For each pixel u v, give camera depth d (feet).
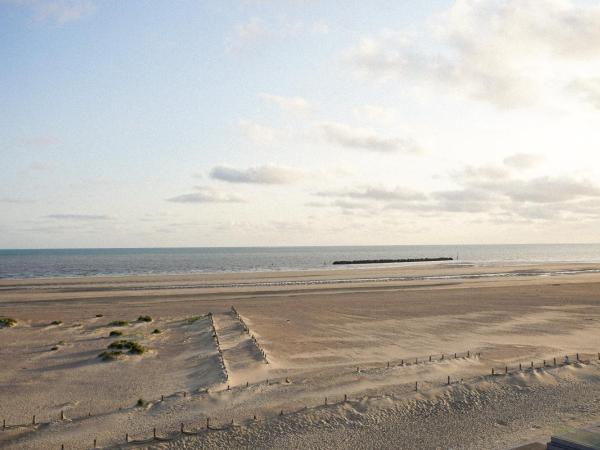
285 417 109.70
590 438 87.86
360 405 117.08
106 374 148.25
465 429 106.93
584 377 140.36
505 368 147.33
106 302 305.53
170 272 612.70
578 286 391.04
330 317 248.32
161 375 147.13
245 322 231.50
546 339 195.21
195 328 215.92
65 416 114.21
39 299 321.32
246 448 97.30
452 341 191.62
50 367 156.35
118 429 104.22
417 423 109.91
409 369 146.92
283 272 583.58
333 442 100.37
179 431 102.58
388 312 264.11
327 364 157.07
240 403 118.62
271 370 148.97
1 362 162.09
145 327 220.64
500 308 277.44
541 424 109.29
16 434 102.58
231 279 474.49
